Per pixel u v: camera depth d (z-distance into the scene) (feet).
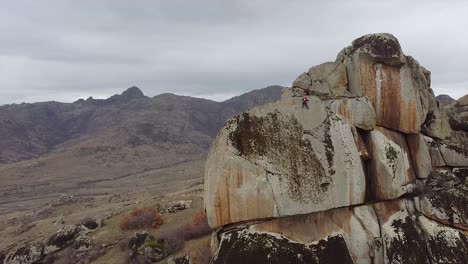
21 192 448.24
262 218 69.72
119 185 467.93
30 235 181.98
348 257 69.72
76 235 133.69
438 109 91.04
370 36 83.15
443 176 84.48
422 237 75.61
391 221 75.10
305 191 70.90
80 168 576.61
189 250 103.50
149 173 545.44
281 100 74.23
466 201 79.10
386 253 72.38
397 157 77.51
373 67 80.94
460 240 74.59
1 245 173.58
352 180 73.67
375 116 79.25
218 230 72.23
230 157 69.82
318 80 87.04
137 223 136.26
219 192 69.87
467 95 126.82
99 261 117.19
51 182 496.64
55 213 266.36
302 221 71.10
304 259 66.90
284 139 72.02
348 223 73.46
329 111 75.77
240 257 66.03
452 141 90.84
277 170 70.44
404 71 81.30
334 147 73.77
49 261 129.39
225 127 72.02
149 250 108.47
